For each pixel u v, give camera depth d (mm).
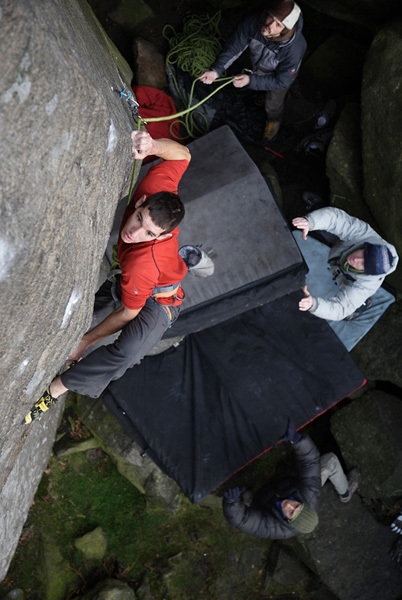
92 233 2369
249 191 4820
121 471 5535
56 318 2295
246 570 5711
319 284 5281
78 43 2070
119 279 3301
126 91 2877
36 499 5590
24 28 1603
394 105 5016
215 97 5828
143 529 5695
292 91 6039
